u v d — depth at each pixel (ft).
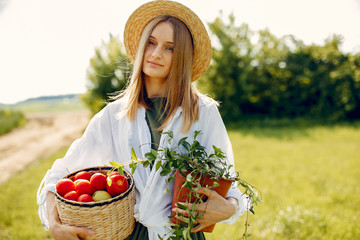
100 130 5.01
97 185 4.06
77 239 3.76
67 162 4.88
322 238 9.77
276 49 55.16
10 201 14.62
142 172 4.67
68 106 124.47
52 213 4.13
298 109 52.95
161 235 4.52
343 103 49.52
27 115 78.18
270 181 17.04
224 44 49.26
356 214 12.17
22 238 10.64
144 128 4.83
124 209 3.94
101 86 39.17
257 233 10.34
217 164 4.70
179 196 4.09
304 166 20.81
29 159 27.37
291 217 11.10
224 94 49.44
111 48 38.91
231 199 4.48
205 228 4.46
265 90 53.93
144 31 4.91
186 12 5.04
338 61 52.31
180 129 4.68
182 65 4.82
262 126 44.37
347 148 26.84
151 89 5.23
